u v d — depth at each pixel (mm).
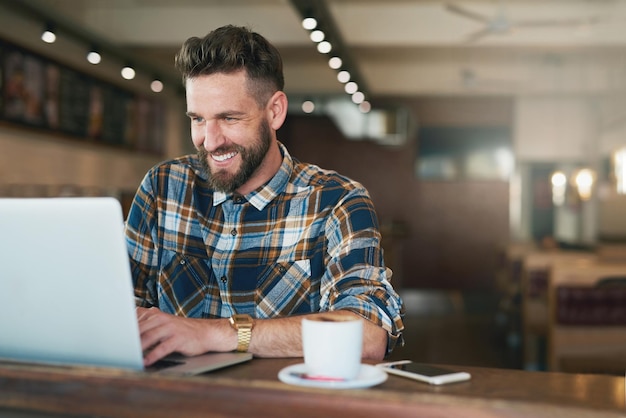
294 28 7699
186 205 1746
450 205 11367
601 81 9836
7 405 1125
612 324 4527
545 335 5648
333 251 1657
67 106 6852
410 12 7863
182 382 1038
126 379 1061
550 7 7418
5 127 5789
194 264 1724
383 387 1116
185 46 1567
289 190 1718
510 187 11211
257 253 1701
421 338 6965
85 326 1165
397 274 11102
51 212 1108
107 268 1109
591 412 937
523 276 5910
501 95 11023
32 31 6348
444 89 10617
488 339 6934
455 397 969
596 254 6105
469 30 7883
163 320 1329
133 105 8523
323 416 988
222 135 1566
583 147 10938
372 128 11336
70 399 1087
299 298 1684
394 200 11477
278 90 1632
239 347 1352
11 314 1217
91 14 7395
